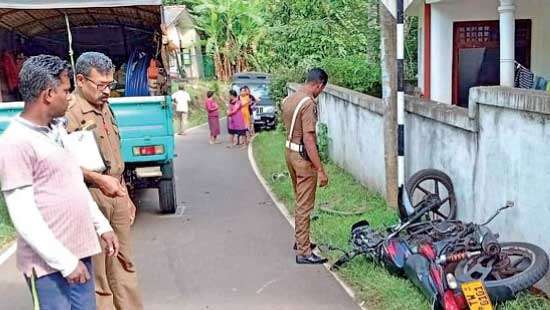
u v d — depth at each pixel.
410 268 4.95
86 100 4.20
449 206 6.18
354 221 7.18
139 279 5.81
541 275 4.29
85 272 3.13
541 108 4.32
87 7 8.00
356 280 5.39
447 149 6.18
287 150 6.08
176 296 5.33
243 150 15.46
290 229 7.43
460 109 6.00
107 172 4.28
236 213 8.45
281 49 18.84
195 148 16.42
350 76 12.98
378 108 8.08
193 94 27.38
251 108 18.19
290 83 16.69
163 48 8.56
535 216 4.55
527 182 4.65
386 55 7.35
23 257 3.13
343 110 10.46
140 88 9.05
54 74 3.04
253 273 5.85
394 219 6.91
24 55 10.58
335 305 4.98
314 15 18.34
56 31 10.60
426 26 11.49
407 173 7.37
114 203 4.27
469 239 4.74
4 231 7.47
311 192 6.03
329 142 11.70
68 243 3.21
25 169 2.96
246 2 30.23
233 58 31.80
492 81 10.73
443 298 4.34
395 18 6.96
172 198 8.41
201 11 30.59
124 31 10.76
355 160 9.73
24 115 3.06
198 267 6.11
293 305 5.02
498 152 5.11
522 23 10.13
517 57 10.23
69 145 3.49
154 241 7.14
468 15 10.62
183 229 7.66
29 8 7.90
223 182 11.03
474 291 4.22
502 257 4.57
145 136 7.72
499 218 5.12
